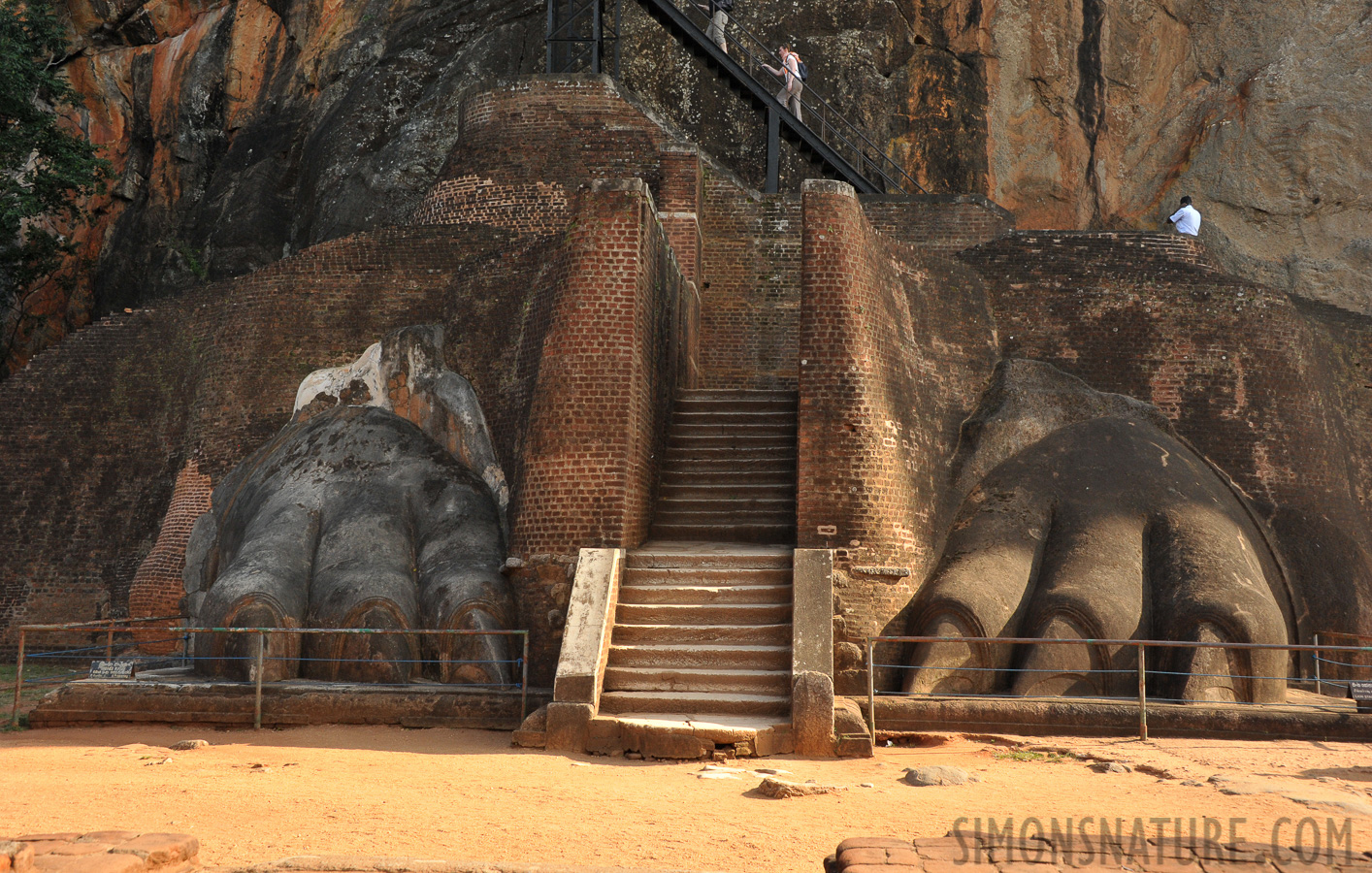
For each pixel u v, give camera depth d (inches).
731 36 951.0
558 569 482.9
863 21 959.0
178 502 647.1
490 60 950.4
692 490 564.1
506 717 431.8
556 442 495.5
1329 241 861.2
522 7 976.9
